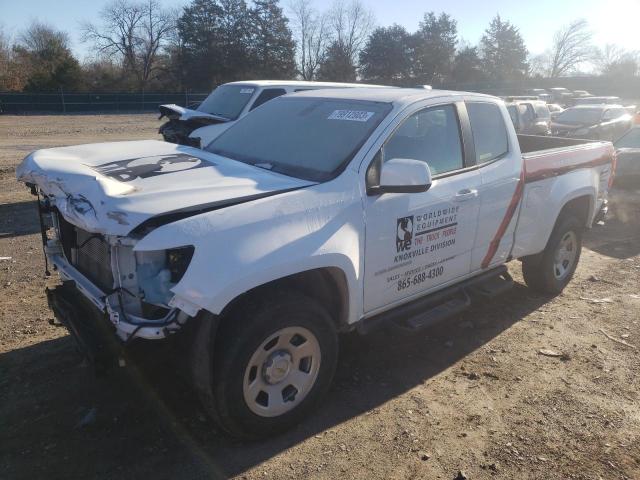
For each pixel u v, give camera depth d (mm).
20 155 15984
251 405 3141
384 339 4652
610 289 5922
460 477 3033
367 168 3562
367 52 71000
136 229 2801
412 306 4047
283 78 65188
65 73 54062
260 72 63750
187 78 63000
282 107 4520
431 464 3145
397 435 3387
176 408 3586
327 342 3400
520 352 4488
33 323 4727
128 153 3957
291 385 3334
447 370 4184
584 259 7012
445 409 3674
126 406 3590
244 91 10734
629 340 4719
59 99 41906
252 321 3020
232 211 2967
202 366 2998
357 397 3787
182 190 3082
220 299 2793
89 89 57688
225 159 3916
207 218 2879
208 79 62750
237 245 2896
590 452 3277
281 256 3006
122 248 2959
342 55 70812
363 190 3514
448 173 4137
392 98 4023
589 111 19984
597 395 3877
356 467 3105
